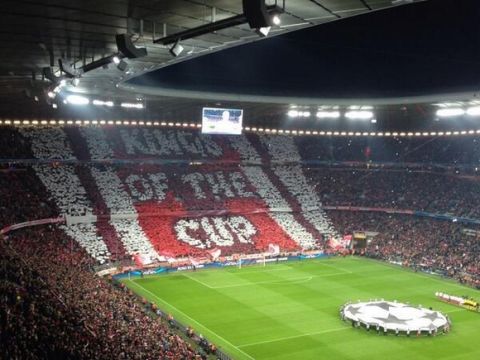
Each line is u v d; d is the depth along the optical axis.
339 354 43.41
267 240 83.00
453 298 58.56
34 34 27.20
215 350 42.47
